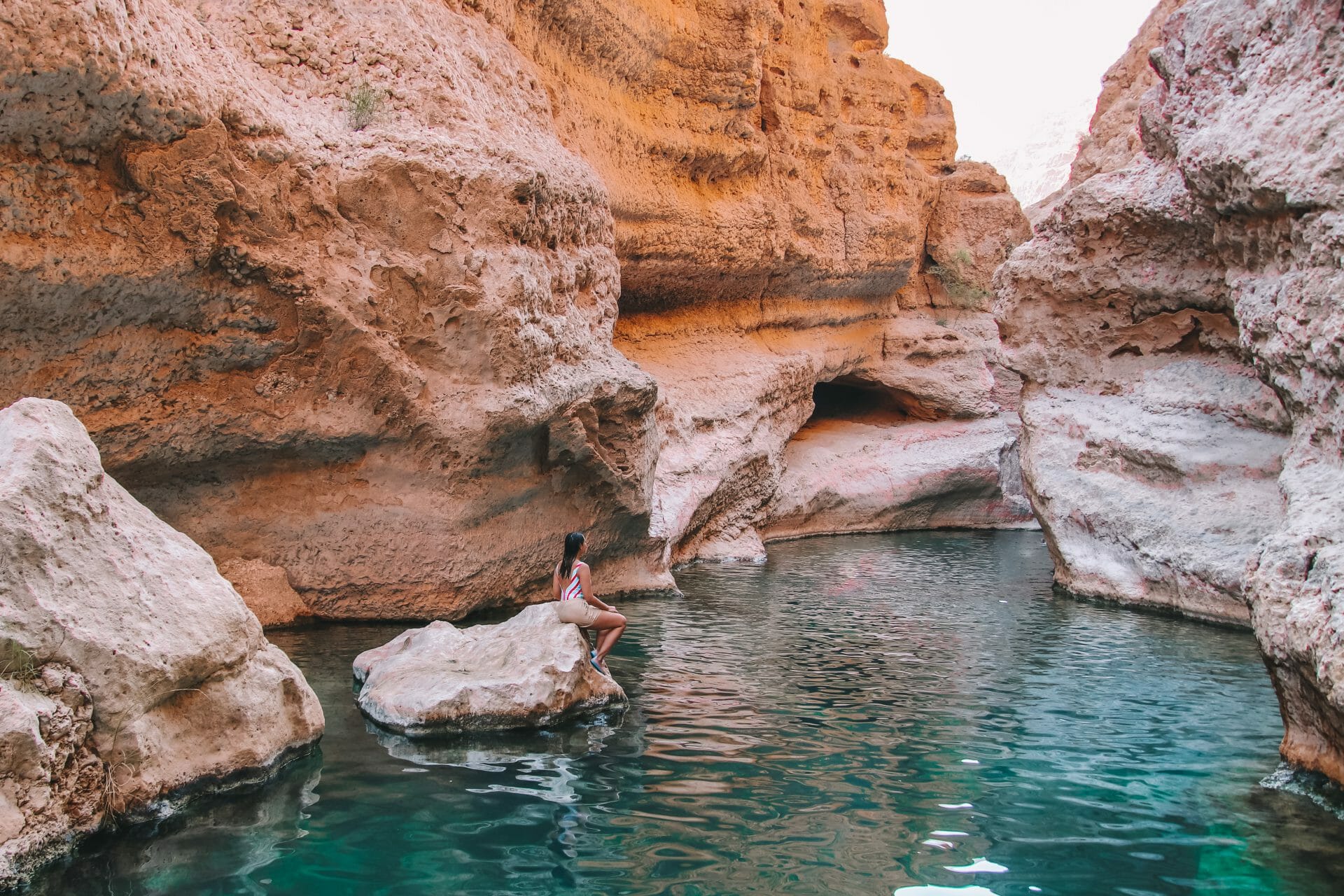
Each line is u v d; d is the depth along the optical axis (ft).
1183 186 38.29
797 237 64.39
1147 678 28.02
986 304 80.84
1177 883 15.20
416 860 15.31
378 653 25.07
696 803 17.93
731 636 32.30
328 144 29.17
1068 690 26.63
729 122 58.13
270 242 27.43
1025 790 19.04
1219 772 20.29
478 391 30.30
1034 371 46.26
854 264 70.03
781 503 59.16
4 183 21.86
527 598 35.01
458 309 29.89
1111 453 42.04
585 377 33.63
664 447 49.16
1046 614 37.47
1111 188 42.42
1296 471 23.52
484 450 30.71
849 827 17.04
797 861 15.60
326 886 14.38
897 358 75.15
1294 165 26.45
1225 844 16.66
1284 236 28.14
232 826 16.34
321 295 28.19
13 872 13.83
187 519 29.12
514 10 42.65
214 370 27.86
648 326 57.41
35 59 20.77
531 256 31.78
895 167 74.38
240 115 26.50
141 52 23.11
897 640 32.27
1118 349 44.21
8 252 22.11
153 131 24.06
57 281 23.09
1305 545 20.44
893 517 64.80
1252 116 29.12
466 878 14.75
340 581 31.07
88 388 25.49
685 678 26.84
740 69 57.06
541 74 44.80
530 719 22.06
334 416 29.58
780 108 62.64
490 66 37.04
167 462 27.76
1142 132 42.09
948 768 20.20
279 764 18.99
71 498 16.65
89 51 21.48
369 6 33.09
